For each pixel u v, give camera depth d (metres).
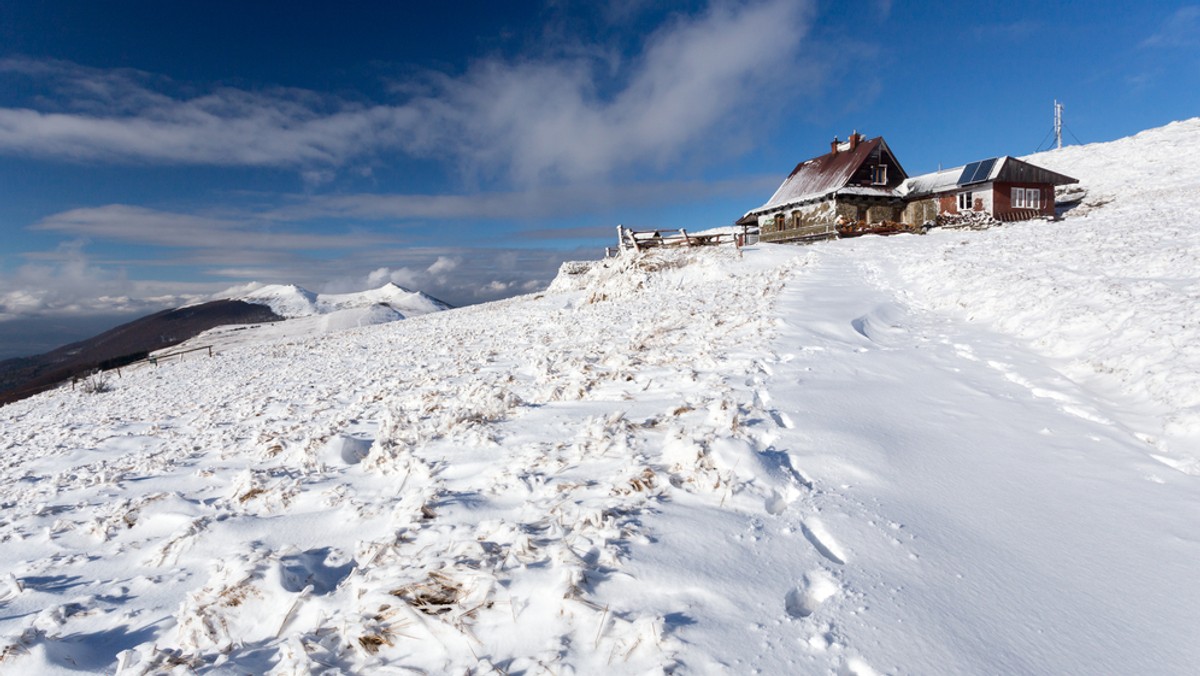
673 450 5.16
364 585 3.48
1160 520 4.00
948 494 4.48
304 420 9.93
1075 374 7.29
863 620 2.99
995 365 8.02
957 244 21.69
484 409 7.84
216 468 7.57
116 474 7.83
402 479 5.84
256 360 28.05
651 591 3.24
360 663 2.97
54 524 6.04
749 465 4.85
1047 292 10.50
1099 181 42.53
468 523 4.45
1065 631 2.96
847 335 10.31
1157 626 2.99
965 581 3.36
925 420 6.09
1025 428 5.79
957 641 2.85
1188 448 4.98
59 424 15.26
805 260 22.98
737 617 3.02
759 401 6.86
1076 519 4.08
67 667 3.40
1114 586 3.33
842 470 4.93
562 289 36.41
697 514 4.18
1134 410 5.99
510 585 3.29
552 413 7.44
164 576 4.52
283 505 5.66
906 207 38.50
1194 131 48.00
